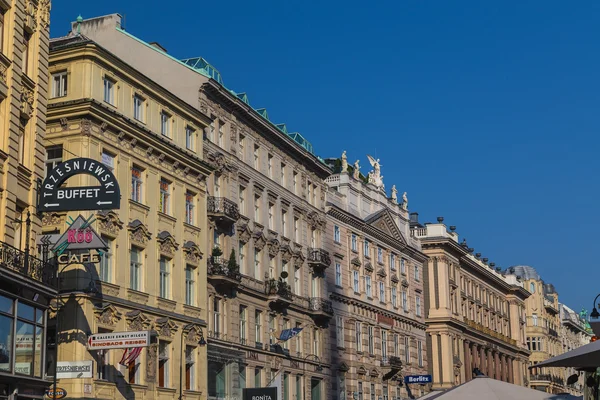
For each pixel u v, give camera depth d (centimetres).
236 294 5500
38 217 3547
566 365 2180
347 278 7262
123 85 4397
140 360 4309
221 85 5453
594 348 2125
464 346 9931
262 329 5838
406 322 8475
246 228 5694
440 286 9431
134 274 4362
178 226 4775
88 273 3978
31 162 3509
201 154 5078
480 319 10750
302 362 6300
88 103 4066
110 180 3519
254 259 5831
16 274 3088
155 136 4553
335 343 6919
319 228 6875
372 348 7612
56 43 4647
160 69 5419
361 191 7800
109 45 5553
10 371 3089
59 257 3597
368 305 7562
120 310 4178
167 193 4731
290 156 6531
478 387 2708
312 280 6688
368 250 7825
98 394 3944
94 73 4178
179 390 4603
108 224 4159
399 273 8488
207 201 5212
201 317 4906
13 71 3356
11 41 3356
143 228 4419
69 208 3503
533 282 13512
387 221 8294
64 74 4197
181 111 4897
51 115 4109
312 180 6875
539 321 13325
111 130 4253
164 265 4641
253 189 5900
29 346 3256
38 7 3631
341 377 6969
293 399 6116
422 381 7938
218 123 5522
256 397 5031
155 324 4434
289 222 6406
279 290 5975
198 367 4819
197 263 4934
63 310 3912
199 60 5697
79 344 3866
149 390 4341
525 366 12594
